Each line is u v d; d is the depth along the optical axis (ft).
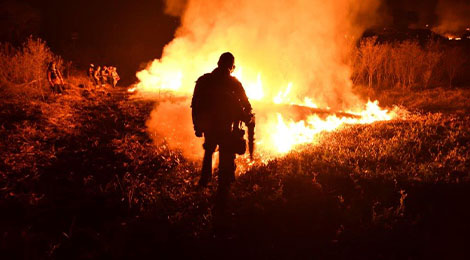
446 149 19.10
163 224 13.12
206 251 11.33
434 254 10.39
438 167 16.02
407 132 22.63
